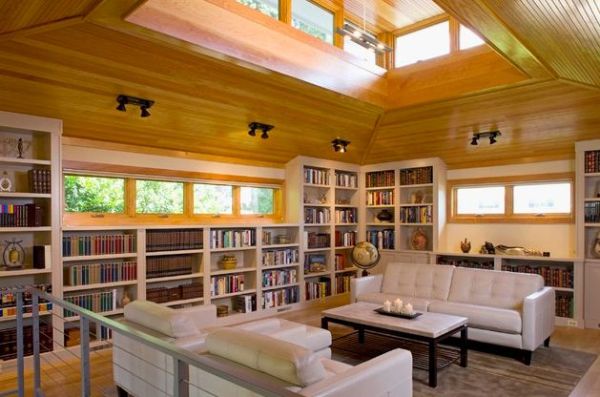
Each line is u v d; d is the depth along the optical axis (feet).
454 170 21.24
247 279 18.84
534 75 12.79
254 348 6.50
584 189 16.61
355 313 13.25
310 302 20.74
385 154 21.77
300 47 13.64
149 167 15.96
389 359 7.23
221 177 18.42
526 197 19.38
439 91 15.49
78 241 13.66
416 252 20.97
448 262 20.01
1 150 12.68
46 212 13.04
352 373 6.57
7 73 10.84
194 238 16.43
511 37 9.65
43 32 9.70
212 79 13.00
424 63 15.84
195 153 17.35
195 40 10.87
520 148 18.57
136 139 15.25
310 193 22.13
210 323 12.01
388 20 17.65
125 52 11.03
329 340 10.68
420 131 18.80
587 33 9.09
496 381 11.10
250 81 13.56
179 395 4.39
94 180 15.25
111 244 14.38
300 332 10.07
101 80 11.91
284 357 6.08
